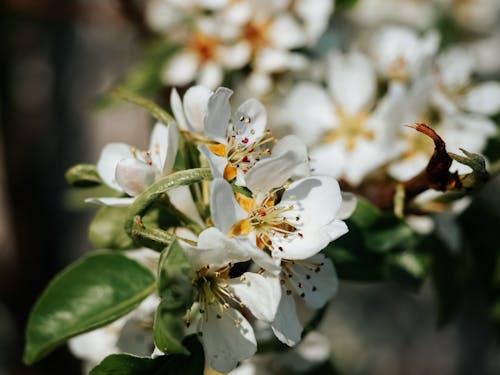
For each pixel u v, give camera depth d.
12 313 0.56
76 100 0.72
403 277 0.28
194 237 0.24
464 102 0.35
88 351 0.32
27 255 0.56
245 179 0.23
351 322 0.74
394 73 0.36
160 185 0.22
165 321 0.21
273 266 0.22
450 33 0.51
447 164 0.25
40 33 0.62
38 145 0.62
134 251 0.26
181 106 0.25
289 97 0.36
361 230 0.28
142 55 0.42
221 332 0.23
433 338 0.75
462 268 0.35
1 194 0.64
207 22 0.37
